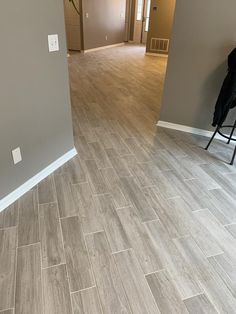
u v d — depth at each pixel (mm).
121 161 2504
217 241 1668
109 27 8945
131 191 2090
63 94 2186
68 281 1380
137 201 1983
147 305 1286
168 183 2211
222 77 2709
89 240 1630
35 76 1831
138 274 1434
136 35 10469
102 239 1642
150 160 2545
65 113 2283
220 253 1586
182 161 2551
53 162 2295
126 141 2898
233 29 2469
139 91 4703
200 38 2629
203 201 2018
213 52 2641
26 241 1602
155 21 7812
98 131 3109
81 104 3959
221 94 2445
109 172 2322
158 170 2387
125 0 9305
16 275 1398
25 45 1672
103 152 2650
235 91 2336
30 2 1610
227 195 2100
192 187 2176
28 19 1633
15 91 1703
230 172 2408
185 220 1825
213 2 2420
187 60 2795
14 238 1617
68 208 1882
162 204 1965
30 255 1513
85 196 2010
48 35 1836
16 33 1582
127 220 1801
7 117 1701
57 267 1449
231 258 1558
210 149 2805
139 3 9781
